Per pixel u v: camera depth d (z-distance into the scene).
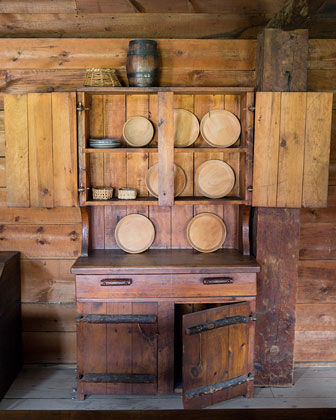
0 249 2.99
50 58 2.85
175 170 2.87
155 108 2.84
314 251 3.05
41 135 2.61
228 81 2.88
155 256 2.78
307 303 3.08
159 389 2.63
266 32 2.58
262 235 2.73
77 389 2.63
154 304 2.57
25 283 3.02
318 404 2.65
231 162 2.89
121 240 2.90
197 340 2.44
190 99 2.84
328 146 2.61
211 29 2.85
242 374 2.64
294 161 2.62
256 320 2.79
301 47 2.59
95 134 2.85
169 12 2.74
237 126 2.80
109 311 2.57
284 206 2.65
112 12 2.73
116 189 2.90
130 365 2.61
